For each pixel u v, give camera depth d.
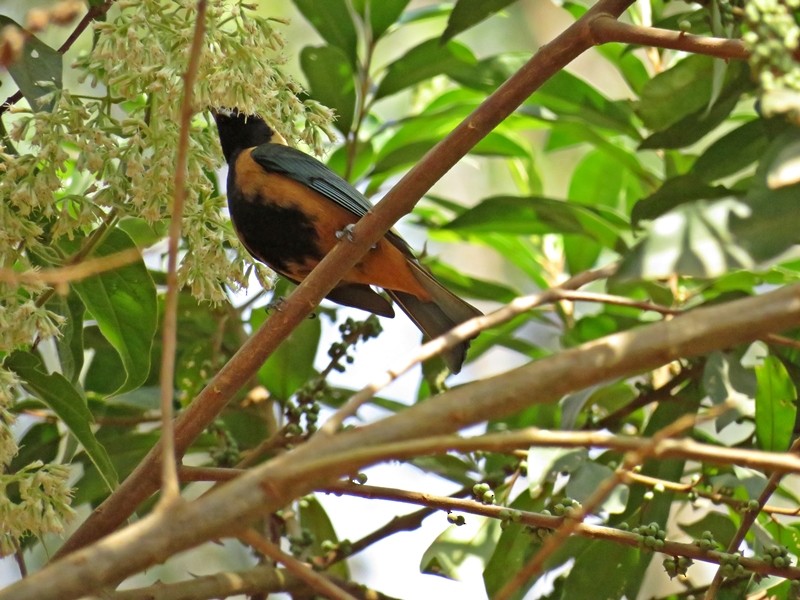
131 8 7.70
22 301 7.48
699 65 9.44
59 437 10.42
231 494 4.46
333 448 4.64
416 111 13.69
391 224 7.60
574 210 11.12
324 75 11.30
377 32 11.59
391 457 4.41
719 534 9.73
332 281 7.61
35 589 4.16
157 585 8.09
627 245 11.31
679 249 5.25
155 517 4.41
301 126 8.88
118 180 7.55
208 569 15.95
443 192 20.50
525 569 4.87
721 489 8.95
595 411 11.65
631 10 11.82
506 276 19.61
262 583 8.80
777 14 5.27
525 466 9.89
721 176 9.92
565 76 11.34
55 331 7.16
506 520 7.56
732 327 4.55
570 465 8.65
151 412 11.23
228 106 7.38
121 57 7.22
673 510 13.22
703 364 10.05
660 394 10.23
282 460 4.60
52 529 6.75
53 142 7.26
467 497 10.17
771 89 5.16
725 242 5.28
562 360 4.73
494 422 11.27
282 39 7.58
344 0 11.42
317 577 4.75
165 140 7.46
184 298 11.33
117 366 10.91
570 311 12.13
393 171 11.84
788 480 12.77
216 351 10.88
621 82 20.89
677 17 10.12
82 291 8.43
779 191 5.51
